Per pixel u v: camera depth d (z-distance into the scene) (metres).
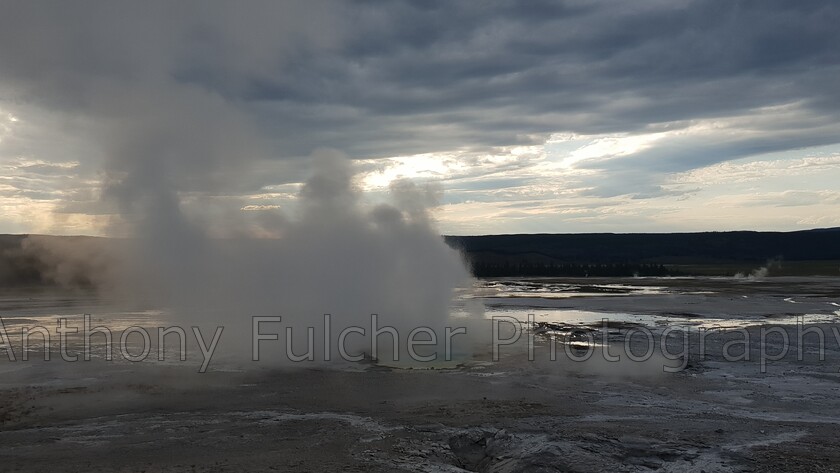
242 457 10.66
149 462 10.39
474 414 13.50
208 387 16.17
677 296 47.06
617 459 10.48
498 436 11.74
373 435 11.94
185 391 15.73
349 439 11.69
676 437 11.62
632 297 45.81
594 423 12.71
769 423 12.79
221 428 12.48
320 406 14.27
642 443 11.18
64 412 13.76
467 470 10.45
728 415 13.52
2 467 10.16
